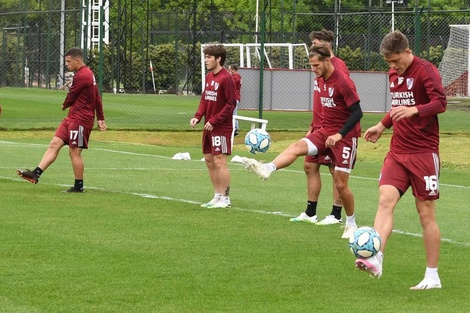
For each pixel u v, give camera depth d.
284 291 14.83
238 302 14.06
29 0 91.62
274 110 50.09
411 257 17.80
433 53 80.25
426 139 15.12
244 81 49.59
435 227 15.27
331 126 19.81
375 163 37.72
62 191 26.39
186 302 14.01
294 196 26.62
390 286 15.35
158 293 14.54
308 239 19.56
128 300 14.07
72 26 89.88
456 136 47.00
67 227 20.30
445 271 16.61
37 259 16.88
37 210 22.70
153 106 71.81
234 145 44.25
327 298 14.41
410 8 84.69
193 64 92.81
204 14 96.56
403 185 15.24
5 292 14.42
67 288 14.74
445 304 14.13
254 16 97.81
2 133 47.28
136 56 98.75
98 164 34.38
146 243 18.62
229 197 25.58
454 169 35.84
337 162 19.91
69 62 26.08
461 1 83.69
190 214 22.70
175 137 47.47
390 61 15.11
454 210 24.48
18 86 91.69
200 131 49.50
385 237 14.84
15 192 26.02
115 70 97.25
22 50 91.94
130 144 43.88
